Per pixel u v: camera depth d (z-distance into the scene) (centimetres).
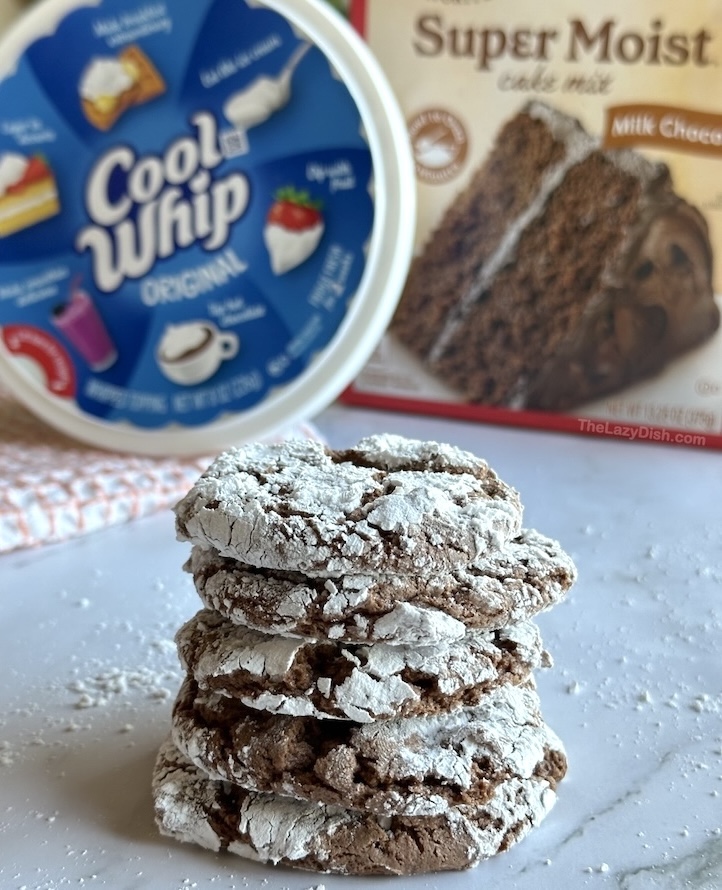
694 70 26
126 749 16
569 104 27
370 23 28
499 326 29
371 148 25
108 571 22
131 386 27
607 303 28
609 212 27
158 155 26
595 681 18
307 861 14
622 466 27
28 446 27
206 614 15
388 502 13
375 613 13
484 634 14
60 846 14
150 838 14
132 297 27
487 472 15
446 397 30
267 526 13
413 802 13
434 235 29
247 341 26
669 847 14
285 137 25
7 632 20
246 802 14
